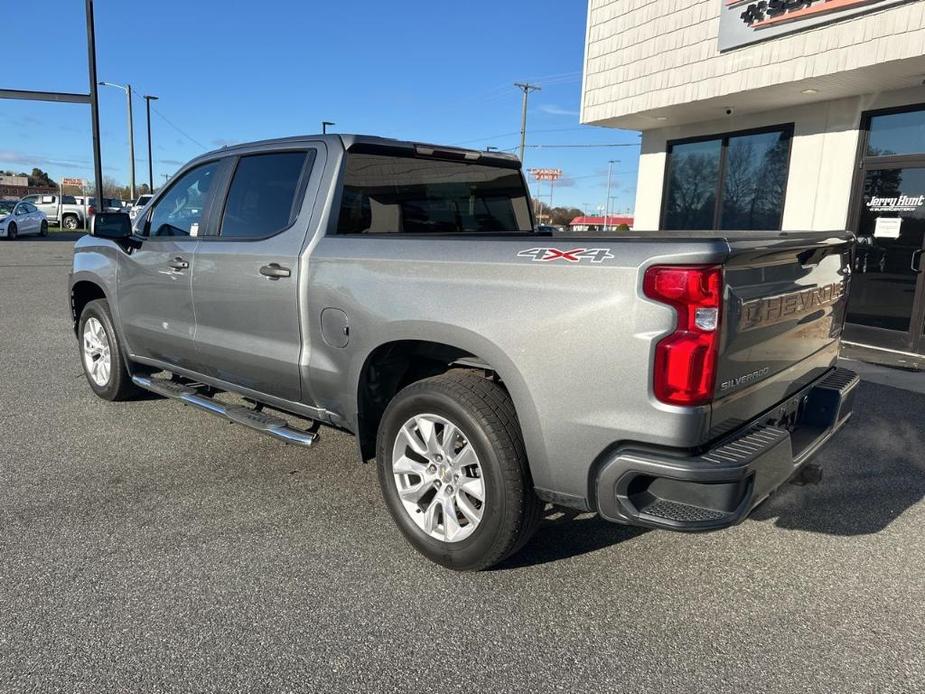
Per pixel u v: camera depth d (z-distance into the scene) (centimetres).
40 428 484
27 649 248
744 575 309
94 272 513
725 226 1068
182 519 350
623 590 295
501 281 275
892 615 280
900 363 752
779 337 287
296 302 353
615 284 244
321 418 363
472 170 439
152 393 569
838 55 749
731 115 1028
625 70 1038
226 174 414
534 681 238
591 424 253
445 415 295
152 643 253
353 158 363
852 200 880
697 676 242
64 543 323
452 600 285
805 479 333
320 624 267
